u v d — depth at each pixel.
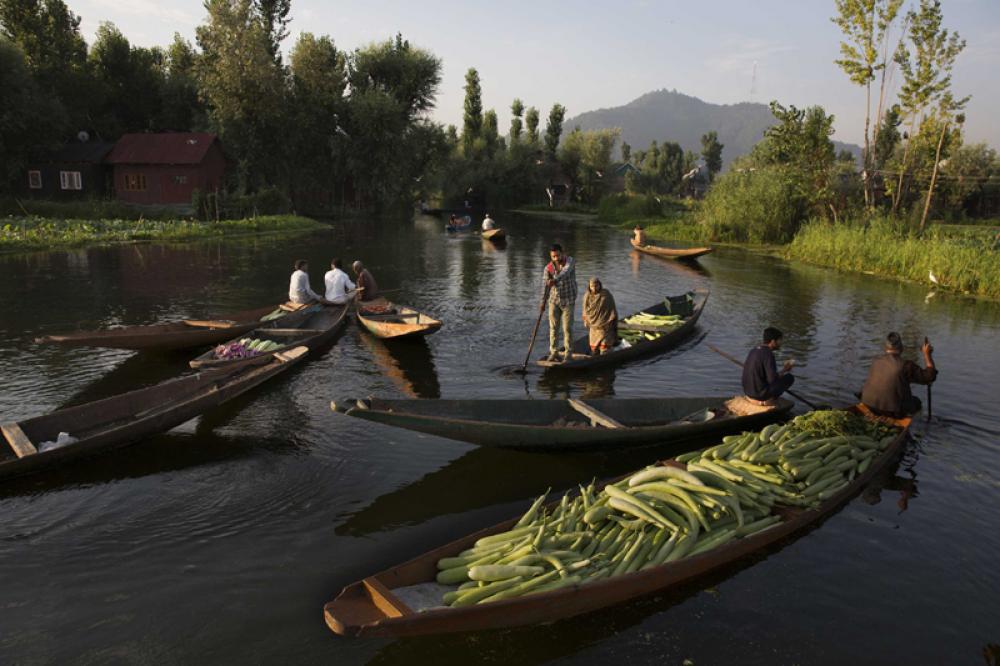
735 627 4.45
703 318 14.86
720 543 4.97
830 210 32.12
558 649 4.23
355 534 5.57
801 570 5.10
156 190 42.28
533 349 11.89
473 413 7.16
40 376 9.72
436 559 4.55
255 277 20.27
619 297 17.84
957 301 17.66
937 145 29.02
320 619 4.49
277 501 6.10
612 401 7.82
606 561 4.62
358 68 52.97
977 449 7.48
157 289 17.69
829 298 17.75
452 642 4.29
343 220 48.00
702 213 36.94
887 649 4.28
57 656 4.10
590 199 73.75
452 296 17.59
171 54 58.53
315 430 7.79
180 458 6.97
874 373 7.80
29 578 4.87
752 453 6.12
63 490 6.21
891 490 6.45
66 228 30.28
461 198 74.56
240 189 44.94
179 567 5.05
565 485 6.57
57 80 46.31
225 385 8.35
